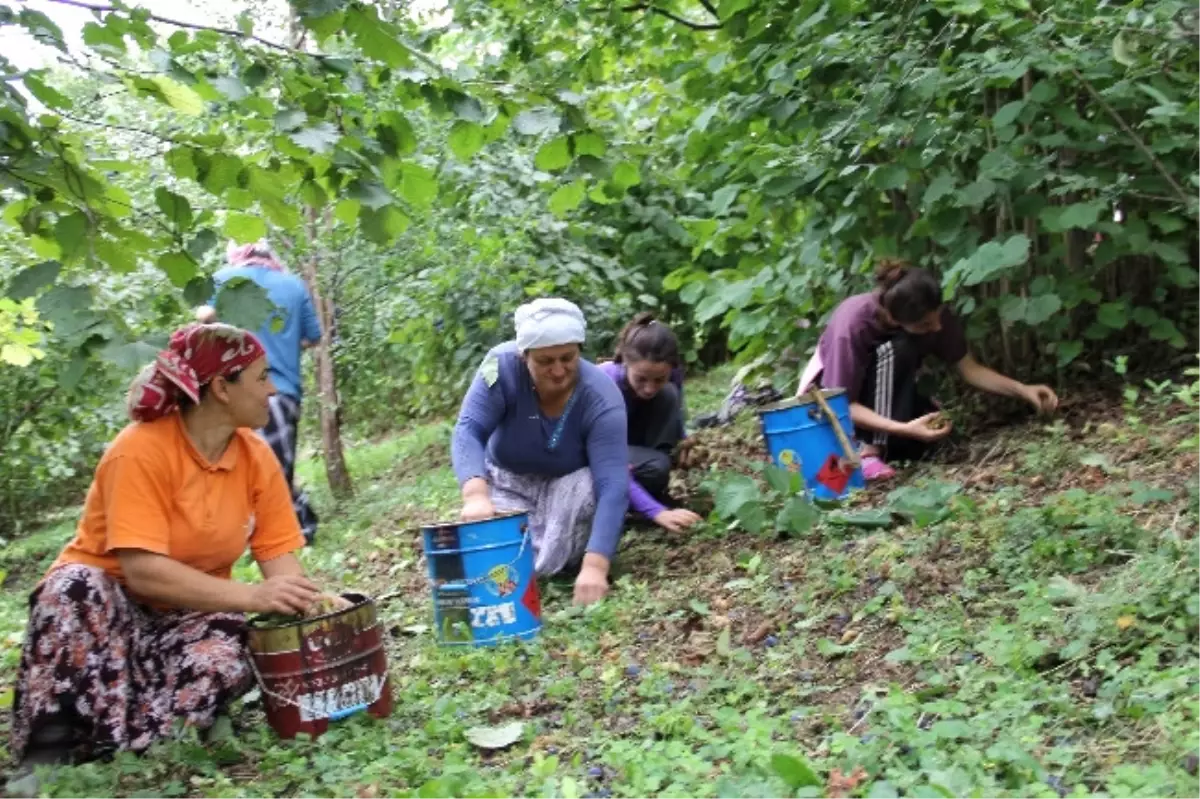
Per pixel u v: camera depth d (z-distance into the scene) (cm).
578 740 340
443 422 1237
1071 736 297
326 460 918
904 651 362
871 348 603
